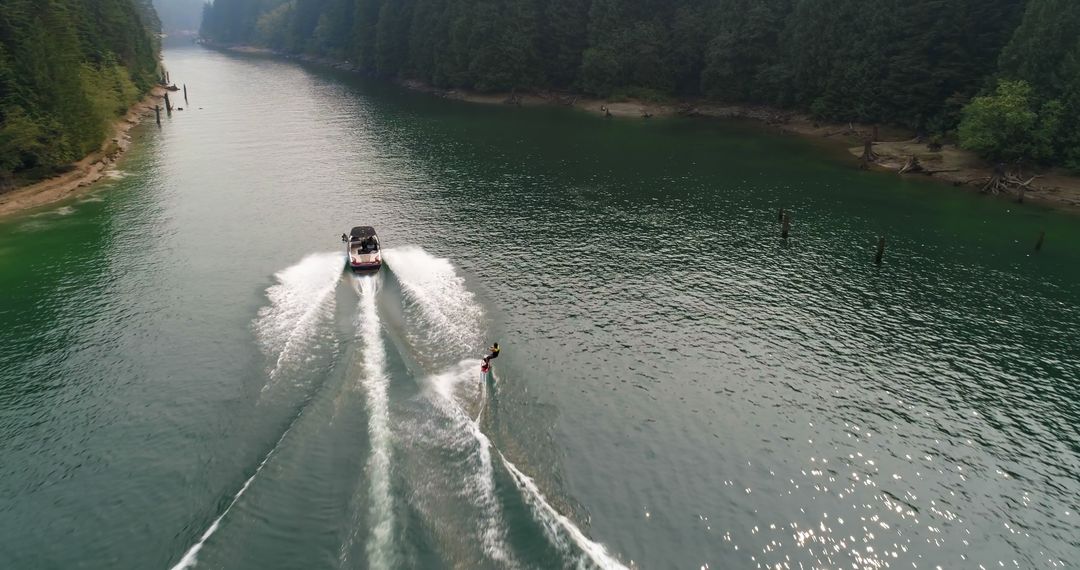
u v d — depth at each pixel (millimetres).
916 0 128500
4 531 37094
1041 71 103750
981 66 121125
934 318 63250
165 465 41875
